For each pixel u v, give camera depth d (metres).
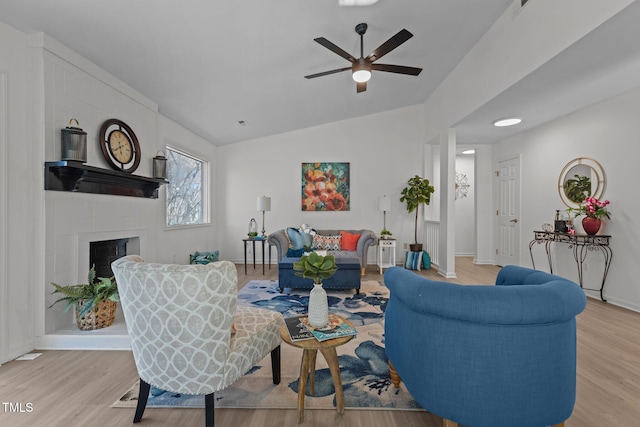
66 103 2.48
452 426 1.29
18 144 2.18
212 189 5.86
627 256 3.26
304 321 1.69
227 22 2.58
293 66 3.55
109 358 2.17
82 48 2.54
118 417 1.55
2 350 2.08
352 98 5.00
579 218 3.87
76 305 2.43
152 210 3.71
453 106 4.48
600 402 1.66
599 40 2.25
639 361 2.11
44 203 2.28
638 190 3.15
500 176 5.67
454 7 3.00
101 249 3.27
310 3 2.56
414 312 1.38
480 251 6.00
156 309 1.28
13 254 2.15
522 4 2.83
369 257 6.03
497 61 3.29
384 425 1.50
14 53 2.16
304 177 6.01
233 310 1.37
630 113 3.22
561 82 3.00
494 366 1.20
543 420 1.21
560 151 4.19
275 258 6.04
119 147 3.07
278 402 1.68
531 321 1.16
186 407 1.64
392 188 6.03
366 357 2.17
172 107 4.06
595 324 2.79
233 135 5.61
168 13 2.34
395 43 2.68
